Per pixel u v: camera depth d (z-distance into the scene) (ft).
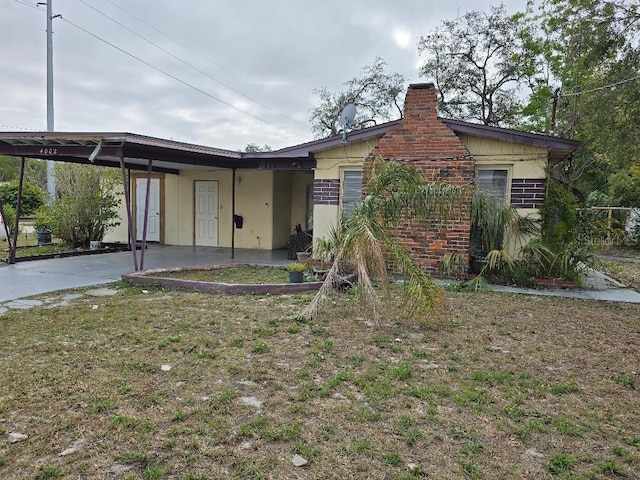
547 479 7.30
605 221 38.27
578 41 38.68
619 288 24.53
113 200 42.19
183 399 9.97
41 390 10.30
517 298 21.33
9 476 7.07
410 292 16.46
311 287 22.44
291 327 15.64
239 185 42.57
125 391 10.32
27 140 26.55
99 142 24.59
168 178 45.01
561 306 19.85
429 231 25.44
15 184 56.24
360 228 16.48
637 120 36.42
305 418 9.21
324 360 12.62
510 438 8.58
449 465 7.63
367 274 16.28
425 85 26.09
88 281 24.64
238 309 18.31
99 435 8.36
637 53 35.70
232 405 9.73
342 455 7.86
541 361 12.94
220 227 43.55
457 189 18.22
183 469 7.36
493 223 24.06
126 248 41.01
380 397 10.27
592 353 13.71
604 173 62.75
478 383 11.22
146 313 17.51
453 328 16.05
